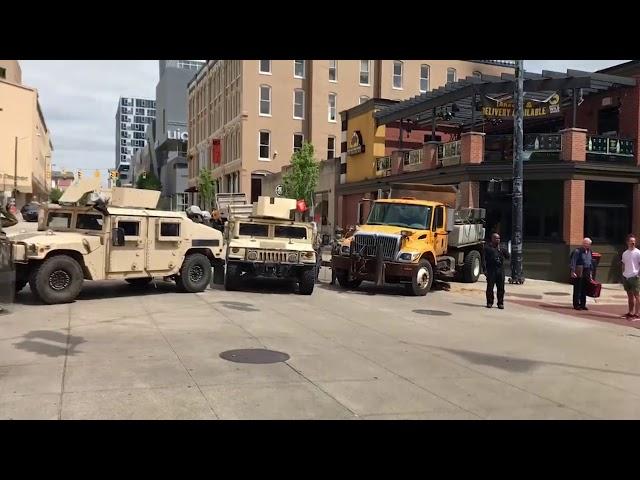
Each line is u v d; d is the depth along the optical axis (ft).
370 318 38.01
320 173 121.80
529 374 25.08
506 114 70.90
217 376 22.00
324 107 170.50
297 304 42.55
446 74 179.11
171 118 369.30
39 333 28.40
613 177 69.26
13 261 34.73
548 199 70.54
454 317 40.45
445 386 22.40
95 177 39.60
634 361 28.71
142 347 26.32
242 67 165.07
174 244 43.88
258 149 167.22
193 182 242.37
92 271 38.96
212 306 39.22
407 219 54.95
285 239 50.70
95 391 19.58
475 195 71.31
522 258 66.18
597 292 46.52
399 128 98.17
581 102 73.20
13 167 239.50
